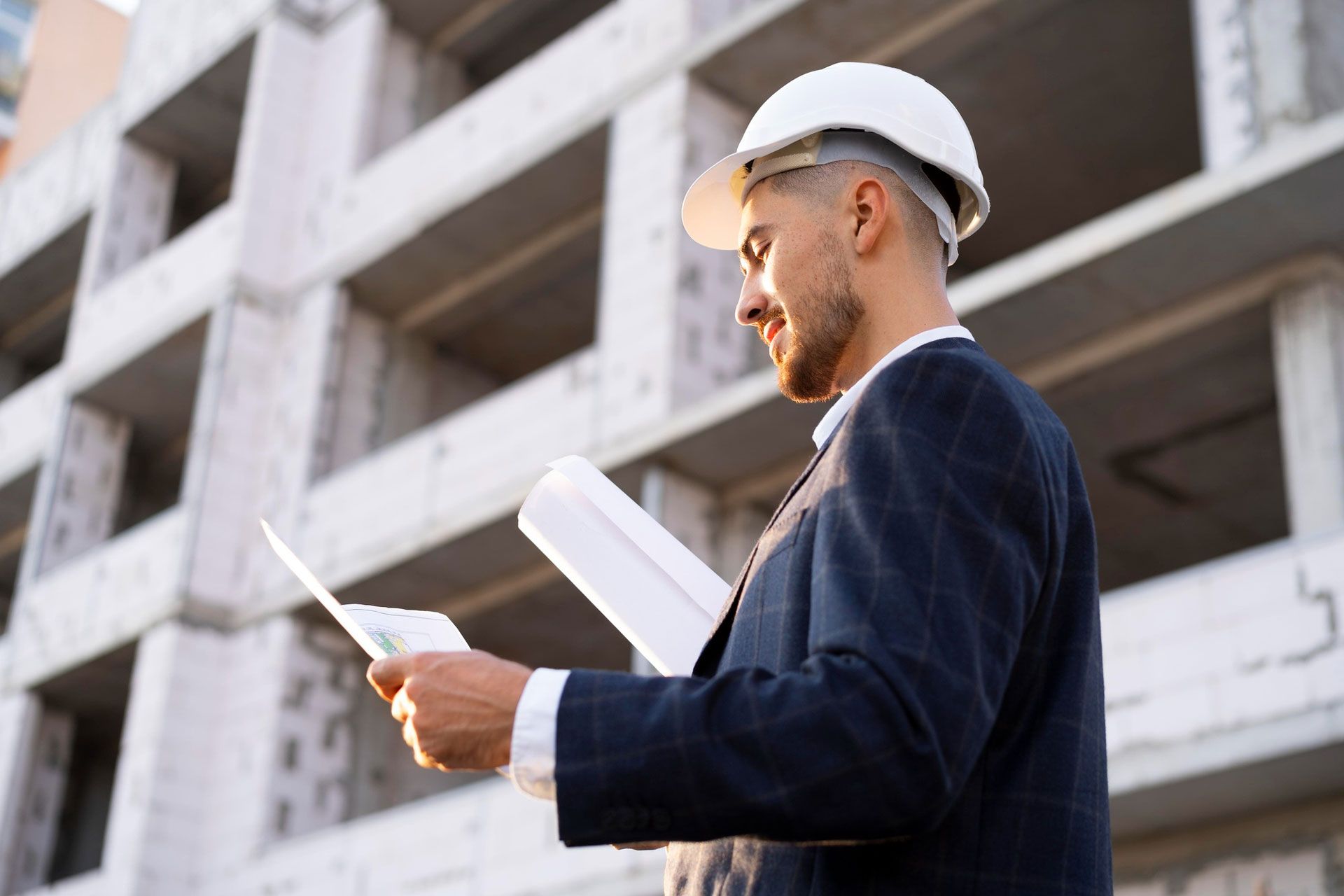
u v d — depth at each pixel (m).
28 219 20.56
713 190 2.30
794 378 1.91
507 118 14.85
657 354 12.40
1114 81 12.34
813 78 1.94
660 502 12.13
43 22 25.45
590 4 16.48
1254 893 8.25
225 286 16.22
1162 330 10.25
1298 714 7.80
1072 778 1.60
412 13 17.17
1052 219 14.20
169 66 18.73
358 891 12.47
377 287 16.06
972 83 12.64
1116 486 12.74
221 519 15.35
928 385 1.62
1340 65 9.61
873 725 1.42
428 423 16.39
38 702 16.92
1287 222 9.31
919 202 1.91
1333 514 8.95
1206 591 8.34
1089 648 1.68
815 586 1.55
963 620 1.49
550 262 15.36
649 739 1.46
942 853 1.56
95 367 17.70
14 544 20.38
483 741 1.53
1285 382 9.45
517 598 14.45
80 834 18.19
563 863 11.07
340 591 14.54
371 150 16.62
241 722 14.52
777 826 1.44
